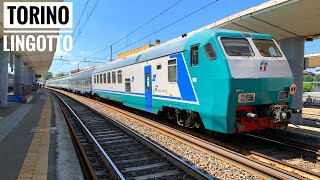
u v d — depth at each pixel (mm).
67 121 13516
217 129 8281
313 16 9555
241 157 7266
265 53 8836
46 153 7352
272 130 9414
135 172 6473
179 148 8391
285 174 6012
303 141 9273
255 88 8117
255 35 9055
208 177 5543
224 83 7910
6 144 8297
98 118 15172
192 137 9523
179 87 10289
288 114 8266
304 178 5664
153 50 12961
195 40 9336
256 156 7457
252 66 8219
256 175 6055
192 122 10195
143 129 11602
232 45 8414
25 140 8852
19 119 13719
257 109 8617
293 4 8570
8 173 5809
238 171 6379
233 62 8008
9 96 24500
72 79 43812
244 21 10555
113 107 19875
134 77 15125
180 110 10828
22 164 6395
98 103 23609
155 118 14758
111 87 20094
